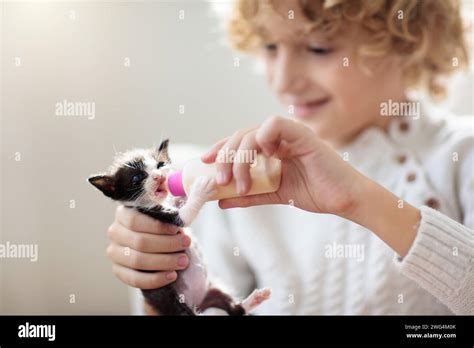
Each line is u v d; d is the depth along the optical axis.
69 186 0.89
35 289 0.84
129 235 0.58
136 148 0.80
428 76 0.91
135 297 0.72
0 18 0.90
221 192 0.53
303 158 0.54
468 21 0.96
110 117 0.91
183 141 0.92
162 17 0.94
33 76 0.90
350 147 0.85
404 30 0.79
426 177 0.81
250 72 0.96
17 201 0.88
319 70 0.79
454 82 1.05
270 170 0.52
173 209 0.57
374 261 0.79
